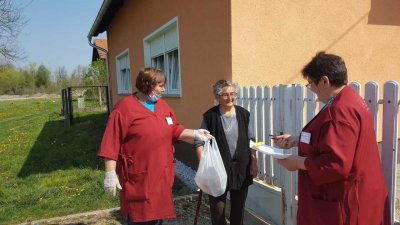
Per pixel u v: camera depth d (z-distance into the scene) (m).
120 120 2.74
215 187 3.00
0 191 5.50
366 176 1.89
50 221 4.27
